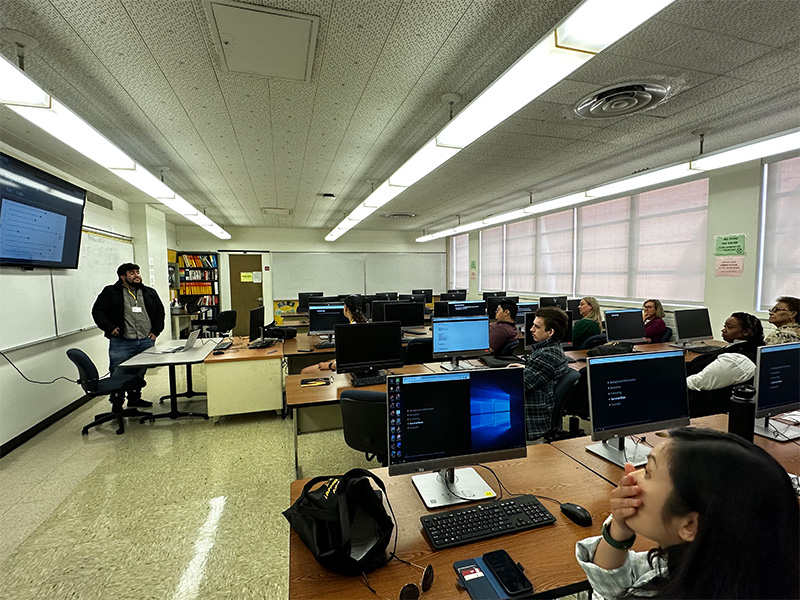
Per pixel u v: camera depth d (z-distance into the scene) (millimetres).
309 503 1039
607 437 1416
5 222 2816
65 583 1678
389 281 10359
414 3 1661
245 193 5559
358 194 5637
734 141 3537
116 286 3879
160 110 2711
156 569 1757
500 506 1181
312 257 9688
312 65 2135
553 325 2271
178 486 2467
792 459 1543
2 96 1937
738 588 524
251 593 1623
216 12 1683
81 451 2980
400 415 1224
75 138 2516
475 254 9555
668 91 2547
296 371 4258
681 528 623
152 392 4652
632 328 3842
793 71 2283
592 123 3082
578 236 6441
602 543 877
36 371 3344
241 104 2627
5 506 2250
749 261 4039
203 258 8852
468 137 2623
